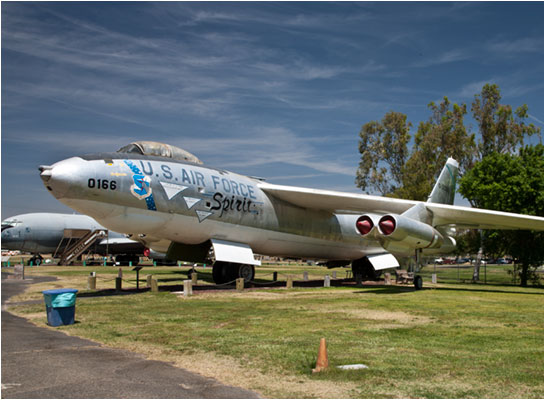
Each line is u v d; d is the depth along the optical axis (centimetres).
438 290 1936
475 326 950
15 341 773
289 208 1959
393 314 1108
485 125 3753
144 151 1638
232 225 1733
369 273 2500
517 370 611
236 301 1351
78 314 1080
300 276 2830
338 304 1292
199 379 560
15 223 3791
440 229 2173
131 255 4372
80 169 1376
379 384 545
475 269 3238
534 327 945
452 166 2469
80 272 2816
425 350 718
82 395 496
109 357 663
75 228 4059
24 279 2206
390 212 2075
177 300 1366
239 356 670
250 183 1856
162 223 1561
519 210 2708
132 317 1035
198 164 1712
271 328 898
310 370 598
